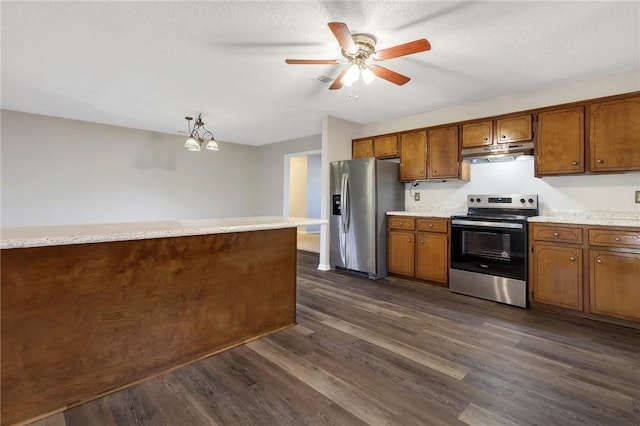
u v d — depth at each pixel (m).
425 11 1.97
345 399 1.62
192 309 2.02
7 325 1.43
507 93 3.45
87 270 1.63
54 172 4.60
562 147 3.03
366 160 4.12
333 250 4.55
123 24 2.16
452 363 1.99
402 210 4.52
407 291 3.56
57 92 3.55
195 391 1.69
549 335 2.40
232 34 2.28
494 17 2.03
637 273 2.44
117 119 4.75
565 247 2.78
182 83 3.26
